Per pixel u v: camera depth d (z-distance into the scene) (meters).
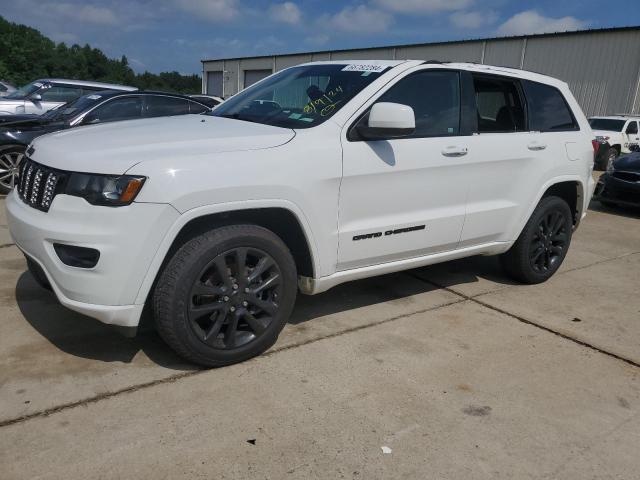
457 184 4.03
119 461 2.37
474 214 4.20
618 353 3.71
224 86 43.69
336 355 3.43
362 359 3.40
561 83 5.04
